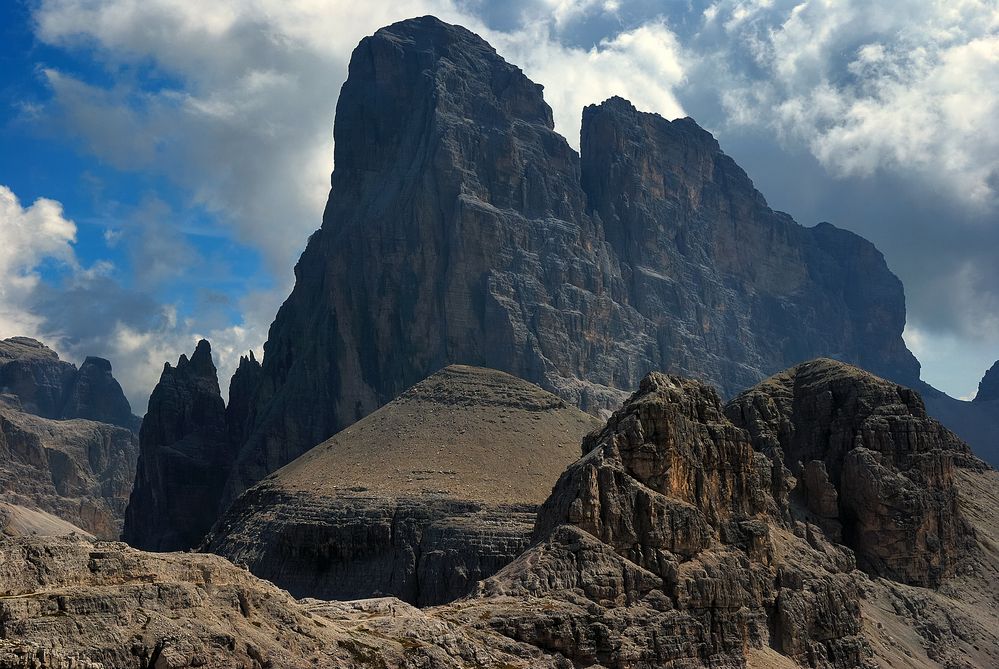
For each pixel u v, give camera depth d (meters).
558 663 173.75
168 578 133.25
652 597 196.88
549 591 190.38
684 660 192.00
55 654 112.38
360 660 144.38
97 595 120.56
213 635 125.12
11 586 119.44
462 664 159.75
